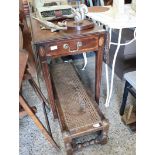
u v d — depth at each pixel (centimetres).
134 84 112
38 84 164
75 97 132
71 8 138
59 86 146
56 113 135
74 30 111
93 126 107
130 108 130
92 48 114
